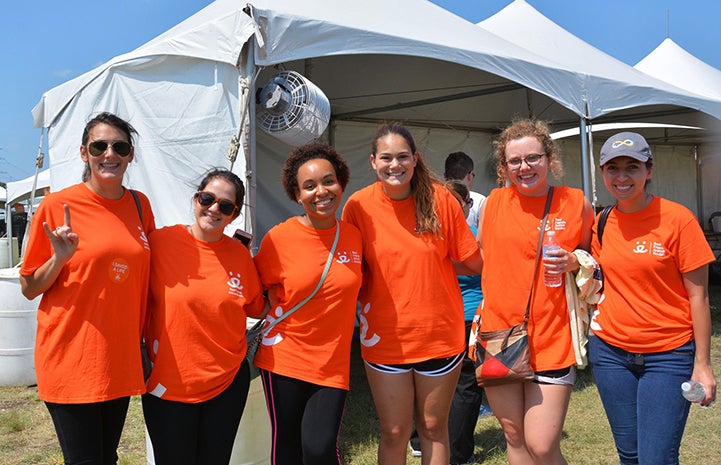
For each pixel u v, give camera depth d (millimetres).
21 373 5445
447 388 2590
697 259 2328
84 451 2225
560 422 2465
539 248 2508
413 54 4875
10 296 5414
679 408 2354
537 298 2500
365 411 4730
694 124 9266
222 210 2363
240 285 2443
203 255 2418
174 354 2320
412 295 2521
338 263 2480
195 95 4566
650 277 2385
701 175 12516
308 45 4387
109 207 2332
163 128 4770
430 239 2555
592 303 2549
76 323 2191
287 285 2477
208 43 4371
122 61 4996
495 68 5340
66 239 2115
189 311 2322
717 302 9078
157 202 4816
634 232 2438
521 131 2564
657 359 2387
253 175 4191
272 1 5332
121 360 2248
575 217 2543
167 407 2328
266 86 4457
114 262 2232
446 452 2637
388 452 2625
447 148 9367
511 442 2613
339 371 2498
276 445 2506
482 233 2754
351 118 8469
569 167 10906
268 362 2498
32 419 4562
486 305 2639
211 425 2391
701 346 2338
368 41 4648
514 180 2574
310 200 2459
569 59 7383
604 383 2529
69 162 5797
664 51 11742
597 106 5992
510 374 2465
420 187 2574
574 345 2469
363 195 2691
